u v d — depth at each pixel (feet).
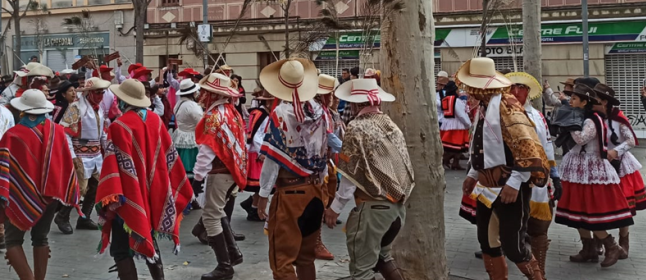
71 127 23.07
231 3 75.87
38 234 16.25
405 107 15.64
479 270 18.88
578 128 18.83
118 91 15.28
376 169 13.23
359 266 13.67
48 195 15.64
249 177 23.16
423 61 15.67
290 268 13.97
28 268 15.74
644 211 28.27
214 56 61.00
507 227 14.78
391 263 14.38
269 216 14.39
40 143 15.79
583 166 19.13
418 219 15.90
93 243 22.43
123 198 14.39
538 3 28.91
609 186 18.86
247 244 22.36
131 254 15.07
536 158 13.82
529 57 29.09
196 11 77.97
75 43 86.94
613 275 18.40
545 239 17.29
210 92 18.10
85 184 23.63
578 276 18.34
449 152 41.22
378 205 13.43
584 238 19.74
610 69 63.10
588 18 62.59
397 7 15.46
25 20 89.66
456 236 23.36
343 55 63.10
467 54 66.44
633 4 60.64
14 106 15.80
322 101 16.26
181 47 76.23
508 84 14.79
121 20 82.64
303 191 13.94
